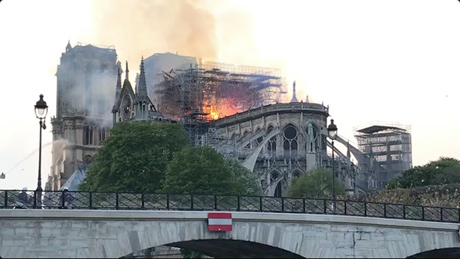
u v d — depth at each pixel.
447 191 113.38
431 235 67.06
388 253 65.19
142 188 122.00
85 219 54.97
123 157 124.19
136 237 56.56
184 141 132.25
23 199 58.12
